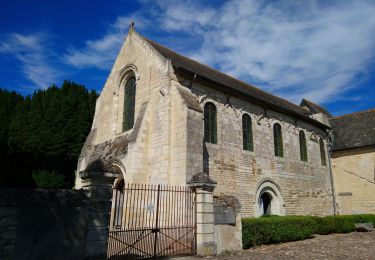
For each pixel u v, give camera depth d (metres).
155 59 14.23
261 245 11.13
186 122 11.82
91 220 7.24
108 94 17.33
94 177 7.52
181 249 9.37
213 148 13.90
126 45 16.80
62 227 6.82
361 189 21.03
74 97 24.05
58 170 22.84
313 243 12.02
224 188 13.88
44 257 6.47
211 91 14.59
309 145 20.45
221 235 9.65
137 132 12.98
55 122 22.67
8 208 6.25
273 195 16.70
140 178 12.54
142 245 9.55
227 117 15.08
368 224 16.70
